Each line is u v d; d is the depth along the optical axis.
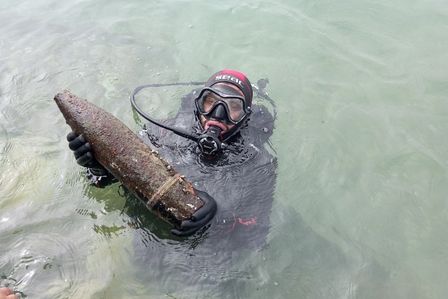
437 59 2.15
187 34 2.33
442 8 2.57
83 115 1.18
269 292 1.22
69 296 1.17
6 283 1.18
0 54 2.13
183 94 1.93
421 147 1.71
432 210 1.50
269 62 2.12
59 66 2.06
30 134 1.70
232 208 1.36
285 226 1.40
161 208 1.17
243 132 1.59
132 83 1.98
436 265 1.34
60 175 1.50
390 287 1.27
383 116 1.84
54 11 2.51
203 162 1.47
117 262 1.26
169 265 1.25
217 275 1.24
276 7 2.57
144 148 1.20
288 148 1.68
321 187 1.55
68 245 1.29
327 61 2.14
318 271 1.29
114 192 1.42
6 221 1.35
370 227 1.44
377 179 1.59
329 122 1.80
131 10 2.53
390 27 2.39
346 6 2.58
